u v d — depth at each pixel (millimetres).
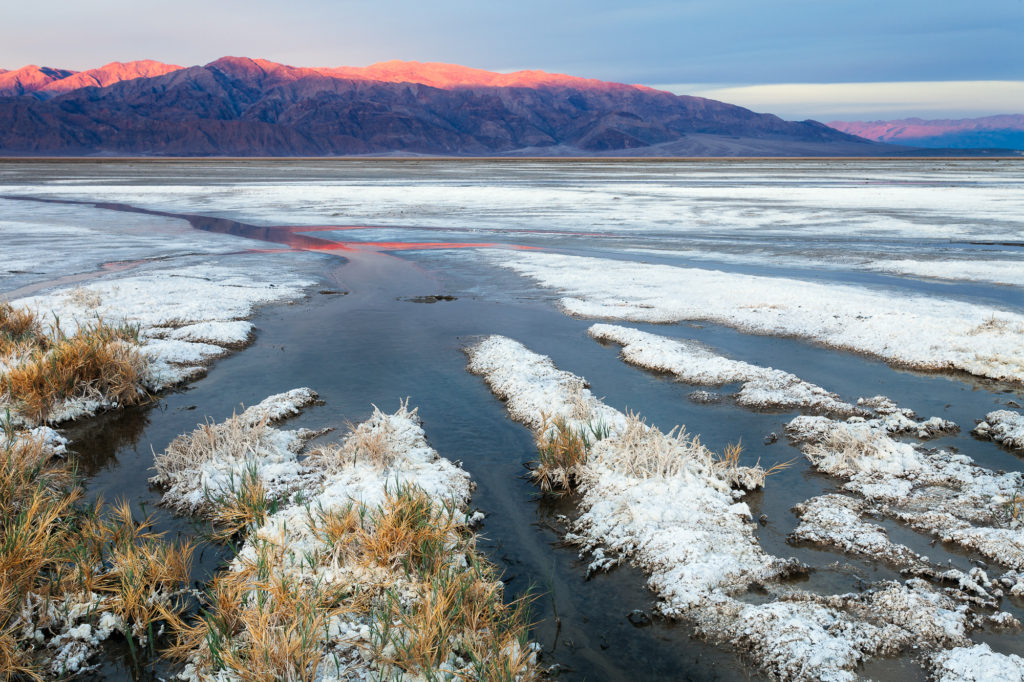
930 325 11797
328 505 5617
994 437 7395
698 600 4574
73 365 8641
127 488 6508
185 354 10547
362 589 4555
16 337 10633
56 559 4785
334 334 12375
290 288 16656
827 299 14258
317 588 4473
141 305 14086
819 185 64188
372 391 9227
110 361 8906
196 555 5281
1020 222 30656
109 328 10539
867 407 8438
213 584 4742
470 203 43250
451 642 4129
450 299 15695
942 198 45156
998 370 9562
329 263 20859
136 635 4355
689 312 13695
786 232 28250
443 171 111000
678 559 4996
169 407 8727
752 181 73812
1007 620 4297
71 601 4500
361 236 27766
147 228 30094
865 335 11555
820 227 29781
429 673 3801
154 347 10586
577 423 7473
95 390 8547
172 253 22656
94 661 4168
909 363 10125
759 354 10844
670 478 6207
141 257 21625
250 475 6199
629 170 117375
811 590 4727
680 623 4445
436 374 9984
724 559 4969
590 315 13719
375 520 5121
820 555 5188
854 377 9648
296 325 13086
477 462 7070
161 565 4812
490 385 9445
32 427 7828
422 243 25672
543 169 123062
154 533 5562
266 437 7207
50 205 41500
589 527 5672
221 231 29281
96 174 92312
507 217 34906
